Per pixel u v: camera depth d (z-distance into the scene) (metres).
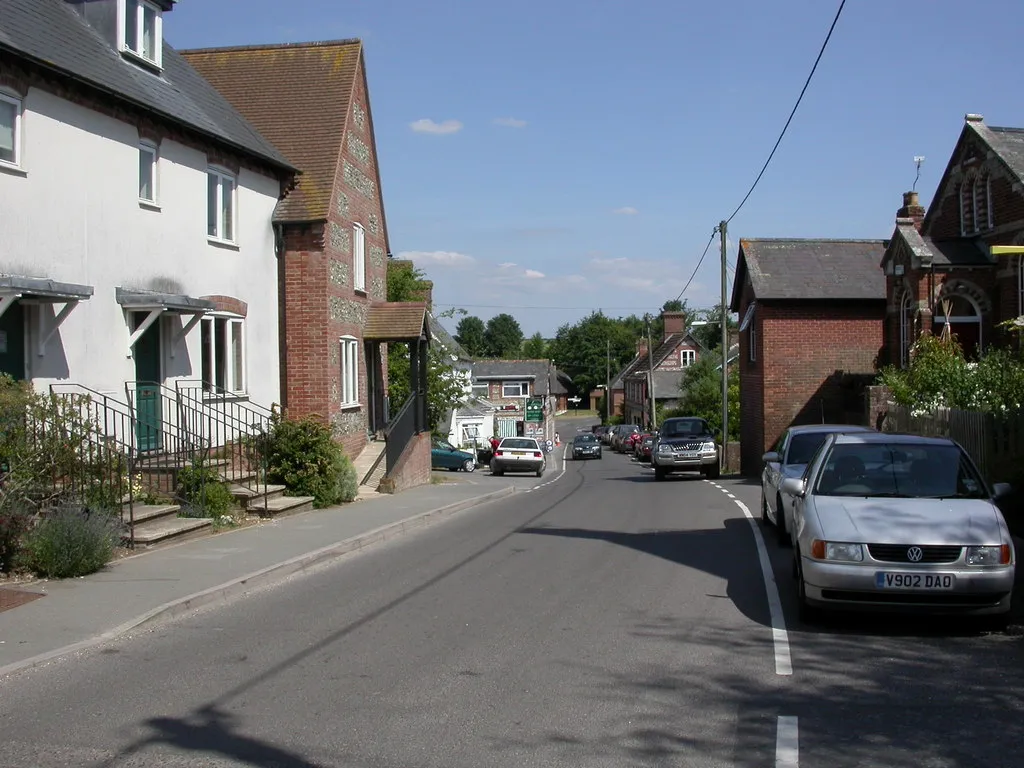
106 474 12.71
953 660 7.71
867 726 6.09
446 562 12.81
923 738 5.87
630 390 97.56
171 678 7.24
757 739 5.86
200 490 15.14
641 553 13.52
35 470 11.50
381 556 13.44
